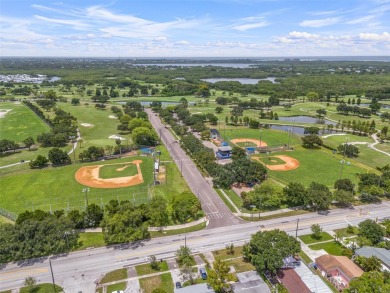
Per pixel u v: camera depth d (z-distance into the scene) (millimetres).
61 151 167500
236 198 133375
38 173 155250
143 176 152875
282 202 129125
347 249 94625
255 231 109188
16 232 95188
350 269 85312
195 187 143375
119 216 103625
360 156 185875
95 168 162500
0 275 87875
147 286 83375
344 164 172875
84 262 93375
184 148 198875
